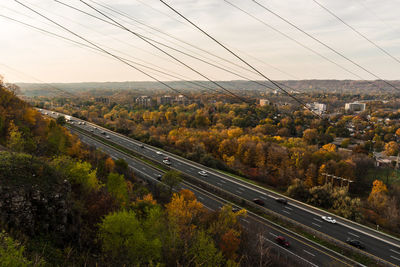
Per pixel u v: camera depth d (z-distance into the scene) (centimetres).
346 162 10969
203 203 7212
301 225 6159
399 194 9338
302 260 4816
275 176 11356
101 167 6981
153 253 3058
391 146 14338
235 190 8381
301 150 12150
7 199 2684
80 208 3669
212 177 9444
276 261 4344
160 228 3528
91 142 12788
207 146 14225
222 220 5066
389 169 11844
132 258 2958
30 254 2433
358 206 7406
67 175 4094
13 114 8012
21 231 2669
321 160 11506
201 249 3444
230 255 4122
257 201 7438
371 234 6038
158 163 10412
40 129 8469
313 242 5525
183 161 11144
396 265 4844
